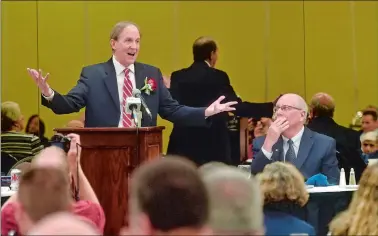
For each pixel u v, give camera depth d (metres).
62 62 17.70
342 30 18.38
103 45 17.86
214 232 4.63
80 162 7.72
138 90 8.66
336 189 8.05
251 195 4.67
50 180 5.02
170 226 3.84
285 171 6.28
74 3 17.78
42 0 17.64
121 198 7.71
